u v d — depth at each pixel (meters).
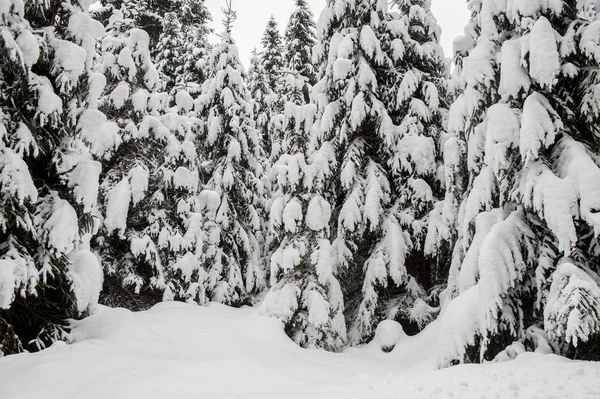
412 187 13.16
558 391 4.62
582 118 7.70
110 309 9.67
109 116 14.46
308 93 23.17
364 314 12.63
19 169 6.40
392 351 11.40
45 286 7.26
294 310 11.66
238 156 18.52
